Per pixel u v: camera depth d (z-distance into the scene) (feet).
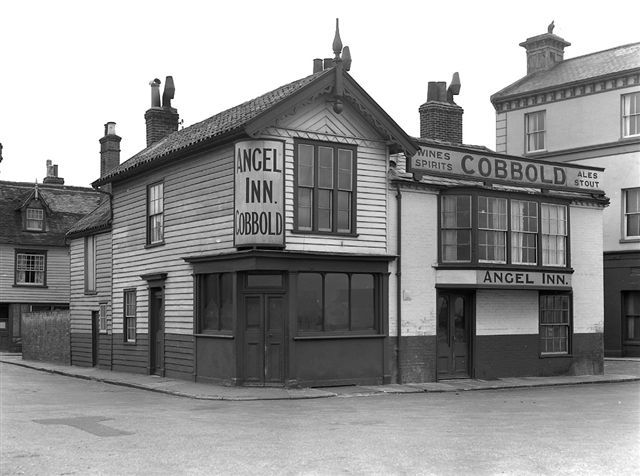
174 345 77.66
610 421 47.80
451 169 77.00
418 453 36.11
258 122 65.26
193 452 36.29
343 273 70.28
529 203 81.46
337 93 68.64
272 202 66.03
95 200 167.63
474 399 61.82
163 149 81.46
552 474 31.73
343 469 32.58
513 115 126.41
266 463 33.76
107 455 35.60
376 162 72.90
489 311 79.66
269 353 66.95
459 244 76.38
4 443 38.81
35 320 116.37
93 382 79.66
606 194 113.70
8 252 149.89
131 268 87.56
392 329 72.95
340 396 63.05
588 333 87.30
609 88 114.62
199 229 73.77
